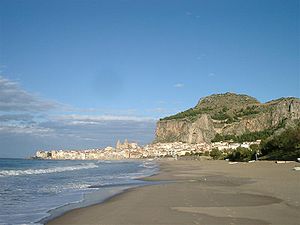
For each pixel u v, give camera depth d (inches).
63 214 627.8
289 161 2856.8
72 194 938.7
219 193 871.1
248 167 2477.9
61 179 1523.1
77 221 561.3
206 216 562.3
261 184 1106.7
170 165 3555.6
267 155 3764.8
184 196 824.3
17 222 567.5
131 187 1111.0
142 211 621.9
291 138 3469.5
